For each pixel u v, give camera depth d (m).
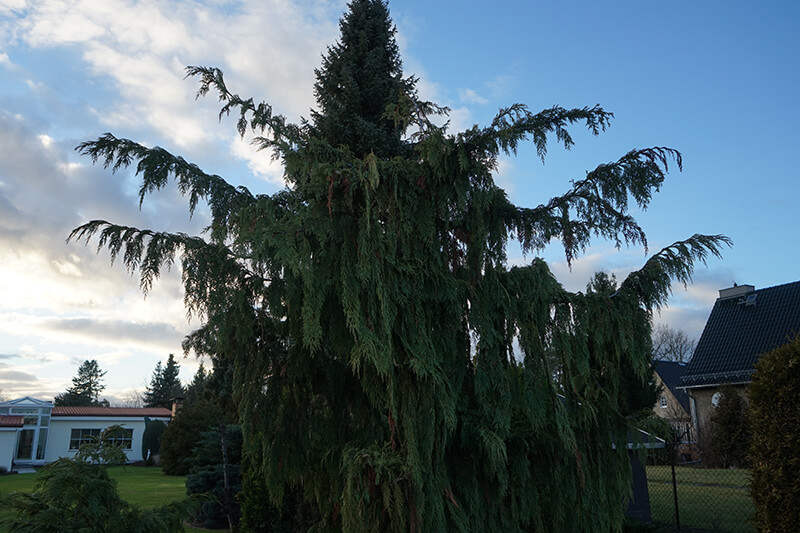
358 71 12.28
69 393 65.56
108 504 4.17
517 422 4.97
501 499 4.49
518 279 4.82
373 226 4.08
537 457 4.82
